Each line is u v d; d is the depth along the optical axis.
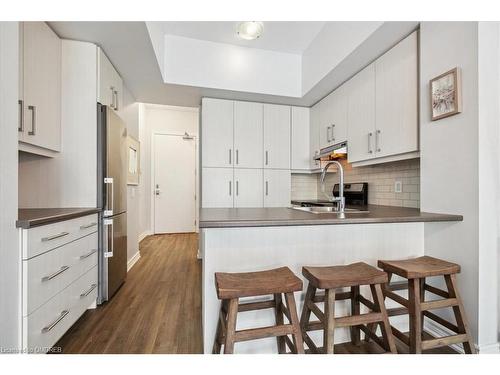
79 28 1.99
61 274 1.60
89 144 2.17
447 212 1.63
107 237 2.25
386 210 2.00
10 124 1.21
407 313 1.56
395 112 2.05
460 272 1.56
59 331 1.58
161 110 5.50
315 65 2.81
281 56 3.13
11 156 1.23
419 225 1.80
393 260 1.67
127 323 1.92
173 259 3.65
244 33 2.45
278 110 3.46
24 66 1.67
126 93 2.99
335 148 2.71
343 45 2.29
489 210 1.48
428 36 1.74
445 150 1.64
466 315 1.51
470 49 1.49
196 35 2.80
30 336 1.30
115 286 2.44
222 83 2.93
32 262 1.32
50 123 1.96
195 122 5.70
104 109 2.21
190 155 5.68
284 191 3.46
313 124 3.47
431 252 1.75
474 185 1.48
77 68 2.15
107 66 2.37
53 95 2.00
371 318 1.28
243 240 1.51
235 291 1.13
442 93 1.63
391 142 2.08
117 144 2.47
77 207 2.15
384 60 2.17
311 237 1.61
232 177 3.26
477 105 1.46
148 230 5.41
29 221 1.27
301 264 1.59
